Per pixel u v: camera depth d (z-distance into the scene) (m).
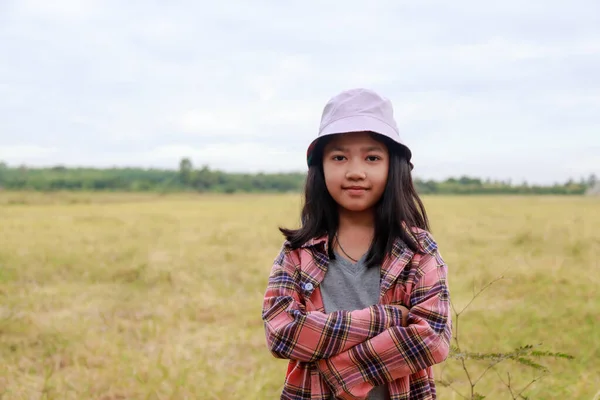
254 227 15.77
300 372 1.65
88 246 10.81
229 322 5.54
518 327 4.74
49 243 11.17
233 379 3.82
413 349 1.50
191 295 6.63
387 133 1.64
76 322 5.27
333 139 1.69
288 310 1.60
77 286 7.24
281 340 1.56
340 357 1.52
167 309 5.89
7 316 5.29
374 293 1.66
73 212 24.47
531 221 15.90
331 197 1.75
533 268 7.28
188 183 71.75
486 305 5.64
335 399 1.56
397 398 1.56
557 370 3.88
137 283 7.43
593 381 3.65
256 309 5.93
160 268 8.09
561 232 11.47
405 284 1.63
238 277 7.68
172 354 4.27
